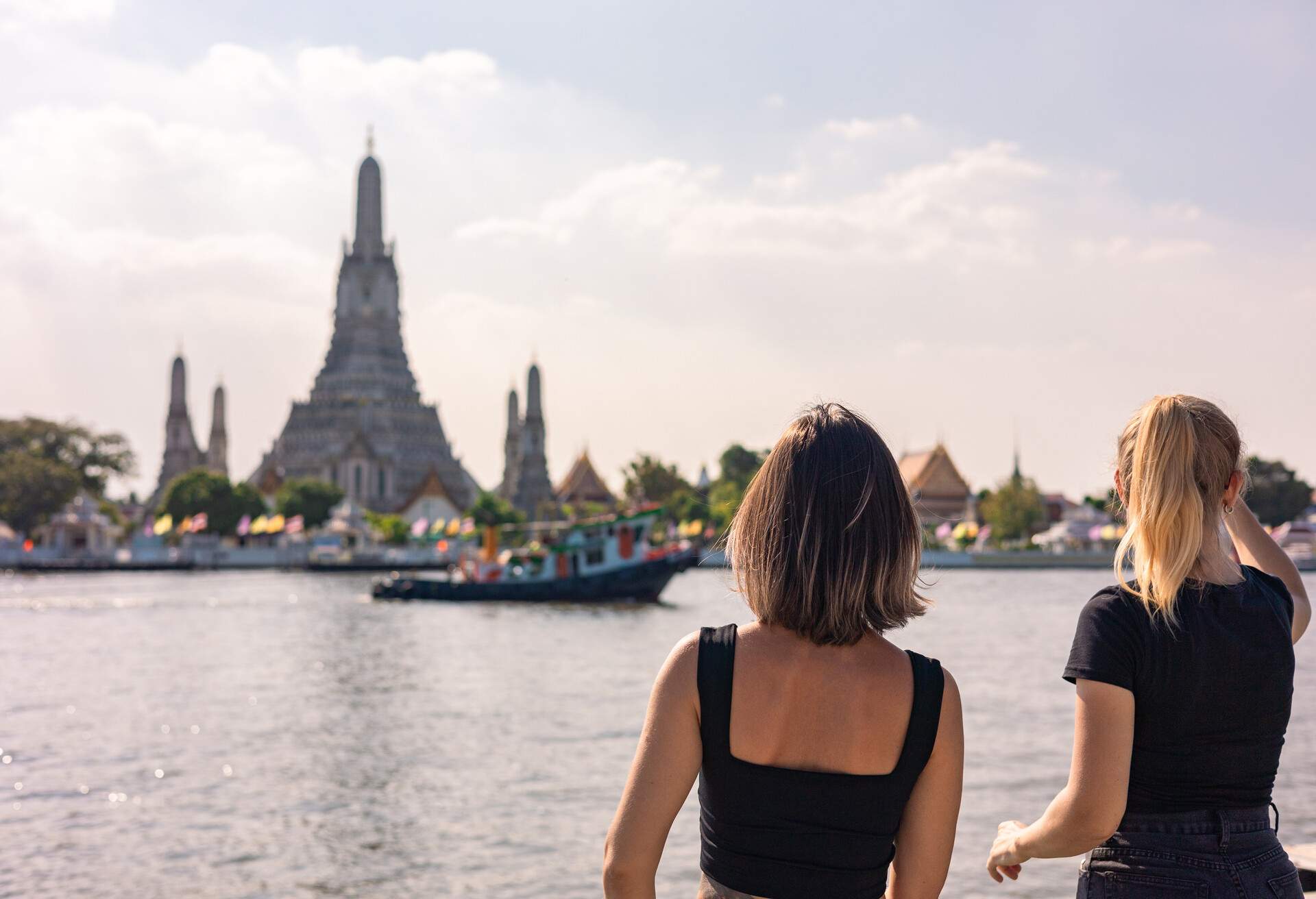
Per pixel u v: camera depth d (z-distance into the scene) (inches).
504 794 826.2
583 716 1176.8
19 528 6535.4
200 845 716.0
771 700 129.2
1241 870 152.8
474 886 634.8
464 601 3361.2
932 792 133.5
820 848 127.9
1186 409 157.3
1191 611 153.3
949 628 2193.7
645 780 129.8
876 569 129.5
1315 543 5502.0
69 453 7263.8
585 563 3329.2
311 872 663.1
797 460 132.8
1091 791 153.1
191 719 1197.1
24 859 693.3
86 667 1705.2
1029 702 1197.1
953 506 7012.8
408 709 1254.3
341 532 6638.8
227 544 6909.5
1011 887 594.9
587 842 708.0
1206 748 153.2
